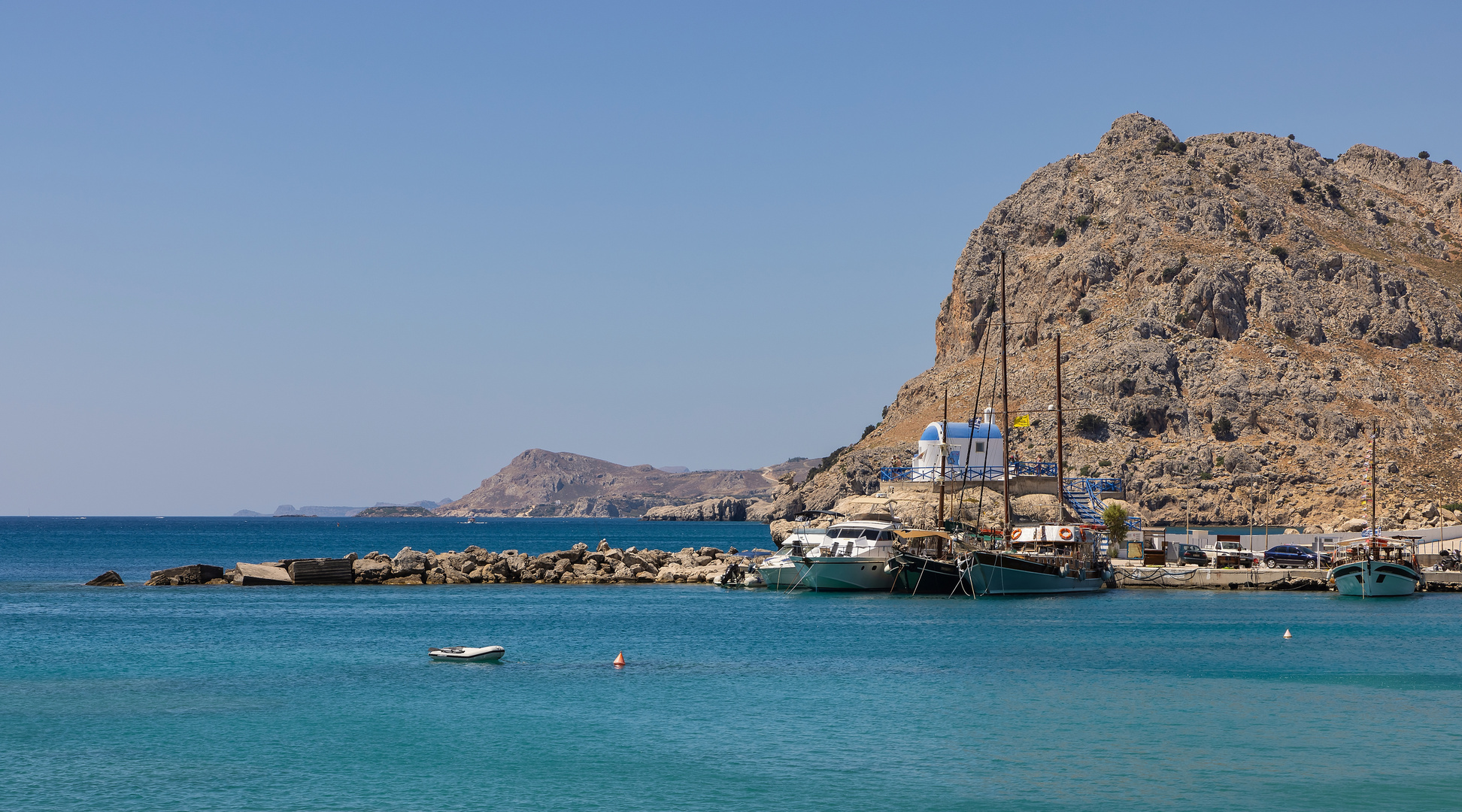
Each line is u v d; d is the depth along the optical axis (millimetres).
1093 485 144375
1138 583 114500
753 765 39375
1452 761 40281
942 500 118188
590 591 110375
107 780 37188
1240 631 77062
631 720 46031
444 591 109812
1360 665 61000
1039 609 91625
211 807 34406
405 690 52531
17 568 156750
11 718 46156
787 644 68688
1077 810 34781
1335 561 118812
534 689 53000
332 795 35688
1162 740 43156
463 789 36375
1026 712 47906
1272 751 41531
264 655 63562
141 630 75312
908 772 38562
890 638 71750
